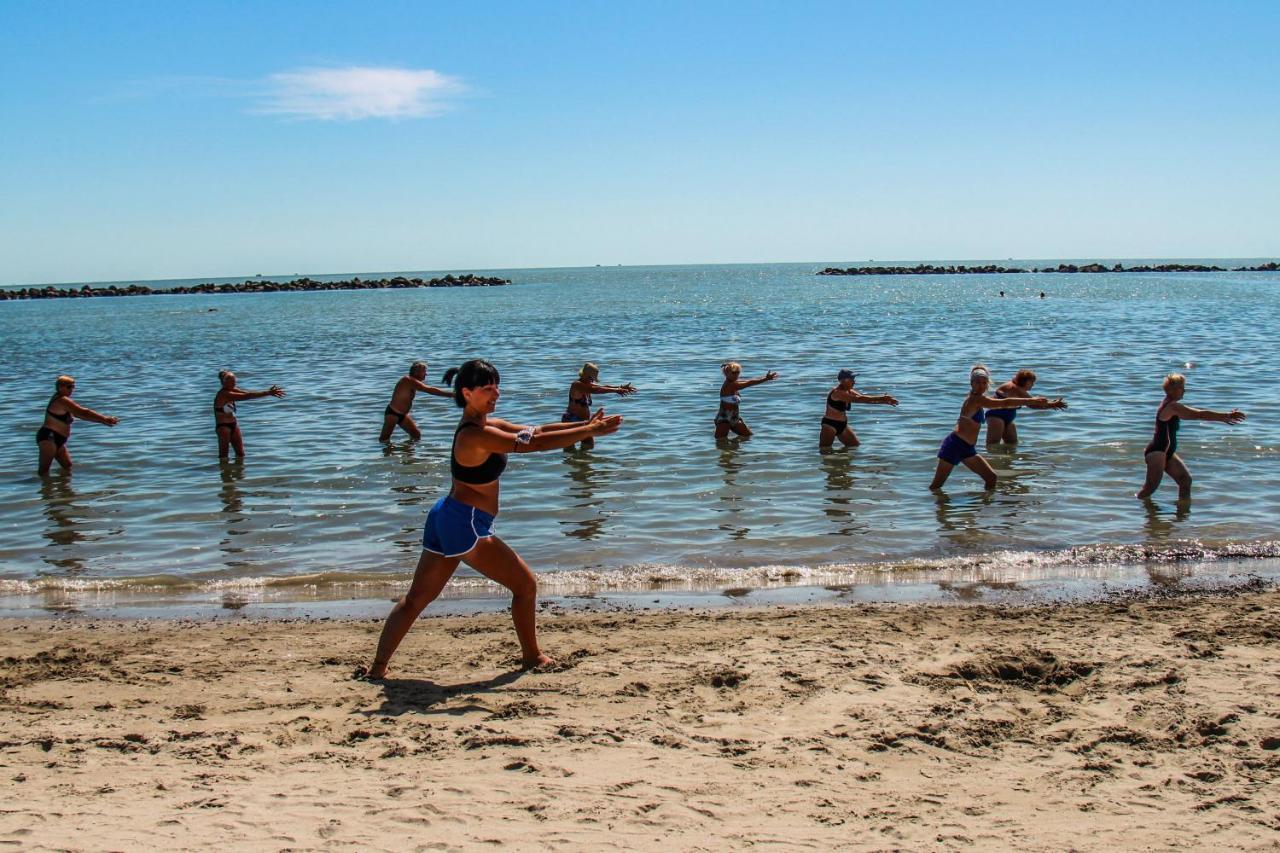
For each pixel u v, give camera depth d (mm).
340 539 10430
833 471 13438
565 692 5922
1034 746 5070
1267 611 7402
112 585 8906
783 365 27422
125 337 46406
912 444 15258
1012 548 9766
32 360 33594
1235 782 4598
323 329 50031
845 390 14781
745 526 10711
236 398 14961
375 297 108750
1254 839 4090
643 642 6938
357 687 6086
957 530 10430
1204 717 5293
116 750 5109
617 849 4031
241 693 6020
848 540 10117
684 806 4422
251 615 8016
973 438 12125
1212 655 6301
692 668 6297
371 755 5012
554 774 4754
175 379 26703
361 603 8344
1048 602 8023
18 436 17359
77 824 4238
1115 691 5738
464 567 9469
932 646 6645
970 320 49062
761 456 14531
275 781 4695
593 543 10109
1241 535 10078
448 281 163875
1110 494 11867
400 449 15609
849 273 194125
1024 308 60969
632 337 39906
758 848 4055
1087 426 16281
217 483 13203
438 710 5660
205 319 64938
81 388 24625
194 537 10555
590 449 15211
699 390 22188
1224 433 15312
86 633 7492
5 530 10898
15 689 6160
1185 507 11219
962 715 5457
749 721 5422
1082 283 118875
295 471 13945
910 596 8320
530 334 42938
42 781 4715
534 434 5879
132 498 12383
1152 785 4602
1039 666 6238
